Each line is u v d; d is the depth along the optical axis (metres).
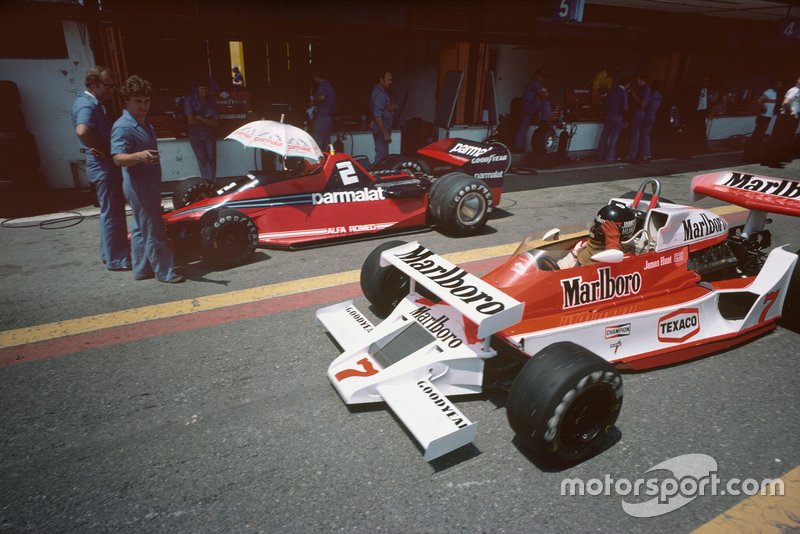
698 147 13.46
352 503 2.46
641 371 3.57
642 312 3.48
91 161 4.96
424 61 12.43
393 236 6.44
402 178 6.68
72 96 7.99
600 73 13.20
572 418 2.64
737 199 4.31
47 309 4.47
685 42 14.12
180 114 8.65
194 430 2.96
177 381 3.43
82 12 7.36
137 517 2.38
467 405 3.22
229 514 2.39
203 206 5.57
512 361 3.36
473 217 6.39
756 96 18.77
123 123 4.39
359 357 3.26
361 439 2.89
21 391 3.33
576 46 11.91
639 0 11.89
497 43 10.84
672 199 8.52
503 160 7.07
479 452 2.81
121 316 4.34
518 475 2.65
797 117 11.37
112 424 3.01
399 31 9.59
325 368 3.59
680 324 3.64
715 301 3.82
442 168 7.82
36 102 7.84
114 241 5.26
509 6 10.63
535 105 11.32
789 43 16.19
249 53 12.21
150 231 4.77
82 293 4.79
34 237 6.41
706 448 2.85
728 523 2.38
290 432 2.94
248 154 9.08
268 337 4.00
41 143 8.05
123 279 5.12
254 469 2.67
